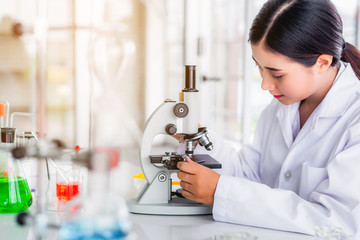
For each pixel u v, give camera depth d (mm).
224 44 3908
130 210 1301
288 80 1252
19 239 1006
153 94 5188
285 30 1193
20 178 1223
